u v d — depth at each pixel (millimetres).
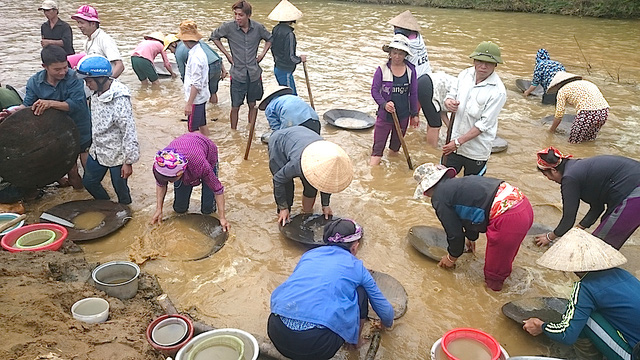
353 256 3352
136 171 6305
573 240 3295
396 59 6082
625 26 16688
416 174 4355
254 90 7586
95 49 7191
